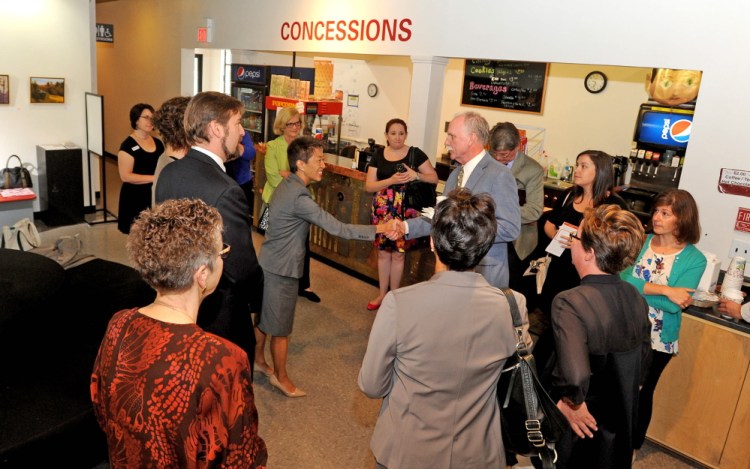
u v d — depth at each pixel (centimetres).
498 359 162
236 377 128
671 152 596
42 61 635
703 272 284
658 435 315
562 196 373
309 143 303
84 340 296
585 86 703
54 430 231
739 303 287
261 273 241
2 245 408
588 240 196
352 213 541
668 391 308
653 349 282
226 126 214
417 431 161
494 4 430
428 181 445
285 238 307
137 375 126
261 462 138
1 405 242
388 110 845
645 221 592
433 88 489
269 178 487
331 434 308
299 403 334
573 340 185
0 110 617
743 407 284
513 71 759
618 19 367
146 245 130
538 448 173
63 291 312
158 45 894
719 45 324
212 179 212
